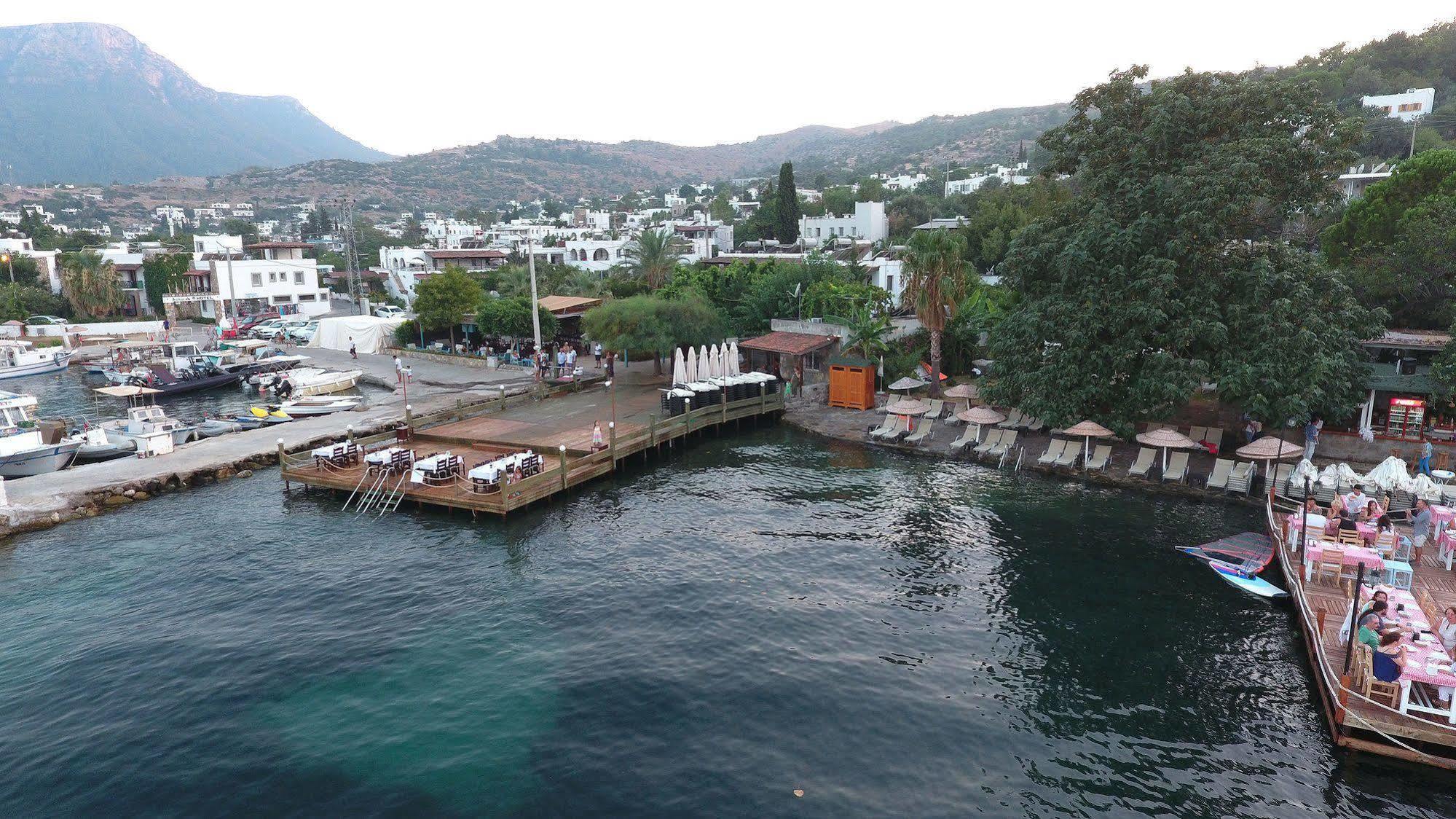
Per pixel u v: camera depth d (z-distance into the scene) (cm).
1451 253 3441
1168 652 1905
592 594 2236
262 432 3922
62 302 9725
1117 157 3412
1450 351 2966
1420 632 1647
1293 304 2931
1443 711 1494
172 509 2989
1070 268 3247
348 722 1650
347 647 1958
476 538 2677
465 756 1537
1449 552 2119
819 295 5403
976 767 1502
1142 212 3186
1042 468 3328
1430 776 1466
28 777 1487
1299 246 3541
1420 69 13038
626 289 7175
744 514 2883
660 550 2552
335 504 3036
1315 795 1420
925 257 4059
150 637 2019
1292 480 2738
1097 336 3278
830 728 1620
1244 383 2870
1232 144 3061
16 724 1653
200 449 3600
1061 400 3259
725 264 8962
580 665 1864
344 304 11406
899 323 5131
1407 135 9625
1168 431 3128
